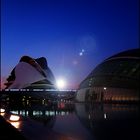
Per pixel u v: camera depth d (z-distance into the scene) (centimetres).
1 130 2934
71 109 6228
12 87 18438
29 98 18000
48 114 4803
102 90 8406
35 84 18125
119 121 3269
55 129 2742
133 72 7469
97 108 6012
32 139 2080
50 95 18312
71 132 2523
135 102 6706
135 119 3409
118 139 2103
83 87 10469
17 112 5644
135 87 6931
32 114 4853
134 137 2189
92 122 3316
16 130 2675
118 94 7450
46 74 18338
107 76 8481
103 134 2364
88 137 2234
